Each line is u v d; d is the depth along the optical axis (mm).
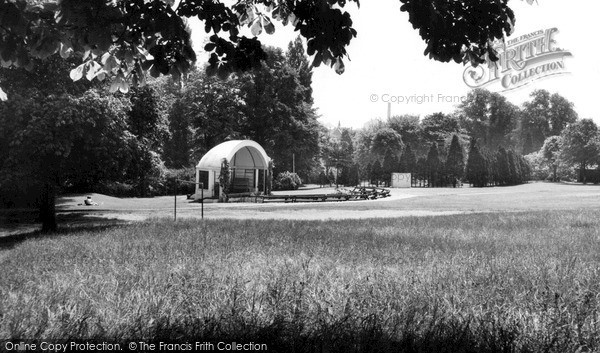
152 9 5180
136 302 5031
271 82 81062
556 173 110375
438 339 3836
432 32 5211
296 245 11164
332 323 4254
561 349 3770
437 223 19391
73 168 22406
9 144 20219
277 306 4844
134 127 35938
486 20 5438
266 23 7203
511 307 4922
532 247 11156
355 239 12766
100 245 11844
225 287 5660
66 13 4883
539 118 148625
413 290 5668
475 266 7785
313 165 87625
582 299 5133
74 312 4570
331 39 5547
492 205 40344
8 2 4746
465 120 148625
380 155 126062
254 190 56656
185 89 76375
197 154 78250
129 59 6176
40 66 21109
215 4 5750
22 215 31875
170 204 44000
